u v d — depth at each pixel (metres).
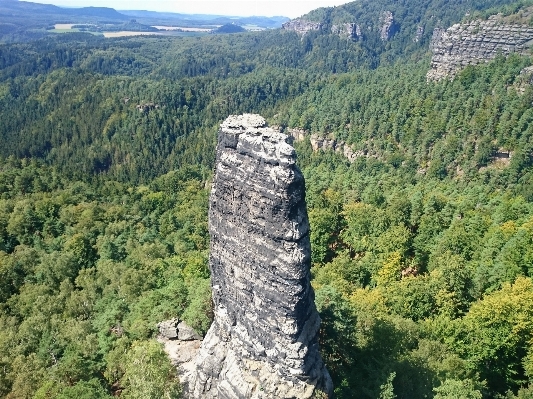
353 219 93.19
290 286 32.34
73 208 108.06
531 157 132.25
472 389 39.84
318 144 194.50
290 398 33.94
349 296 62.84
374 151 172.38
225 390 36.78
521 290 54.53
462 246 77.06
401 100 181.88
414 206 91.81
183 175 175.38
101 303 62.19
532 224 77.44
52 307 62.62
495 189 127.19
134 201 134.38
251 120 34.47
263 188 31.78
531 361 48.22
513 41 193.12
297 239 31.67
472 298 62.25
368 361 44.62
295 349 33.53
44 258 79.75
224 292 37.72
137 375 39.41
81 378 43.47
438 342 49.47
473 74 176.50
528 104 144.62
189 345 47.28
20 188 129.50
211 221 37.00
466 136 149.50
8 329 58.19
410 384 41.19
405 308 60.25
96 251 88.44
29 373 45.59
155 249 83.62
